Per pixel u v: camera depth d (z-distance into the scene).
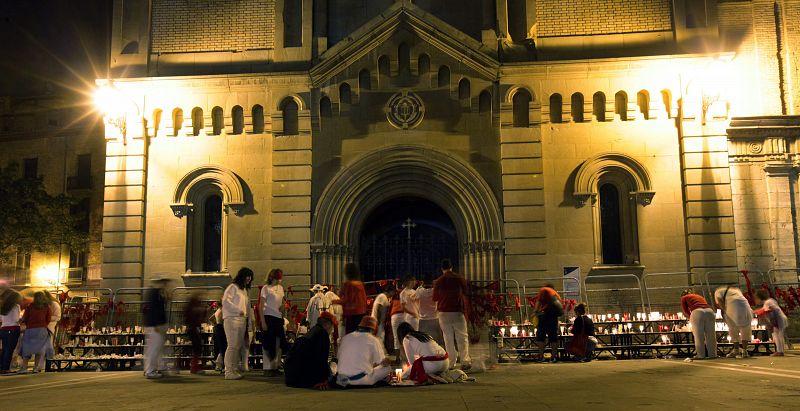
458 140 24.22
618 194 24.45
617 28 24.78
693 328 18.02
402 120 24.33
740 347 18.95
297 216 24.06
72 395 12.17
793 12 26.47
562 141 24.02
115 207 24.48
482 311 20.20
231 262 24.02
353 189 24.25
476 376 14.34
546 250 23.48
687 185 23.53
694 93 23.80
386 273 26.30
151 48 25.56
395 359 18.67
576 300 22.92
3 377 17.34
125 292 23.97
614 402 9.38
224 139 24.64
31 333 18.62
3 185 34.06
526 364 17.89
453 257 26.30
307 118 24.36
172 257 24.23
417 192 24.72
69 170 38.62
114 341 20.33
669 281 23.31
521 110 24.23
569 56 24.61
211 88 24.67
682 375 13.53
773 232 24.83
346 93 24.55
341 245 24.11
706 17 24.58
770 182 25.02
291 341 20.19
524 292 22.14
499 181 24.05
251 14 25.47
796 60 26.17
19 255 37.97
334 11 25.95
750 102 25.98
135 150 24.72
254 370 18.02
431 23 24.19
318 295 18.25
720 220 23.33
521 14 25.05
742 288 23.41
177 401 10.87
